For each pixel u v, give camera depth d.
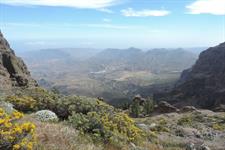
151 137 21.23
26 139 7.93
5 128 7.86
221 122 46.97
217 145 24.02
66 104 17.91
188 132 29.88
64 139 10.53
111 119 16.27
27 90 24.39
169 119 51.62
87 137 12.41
